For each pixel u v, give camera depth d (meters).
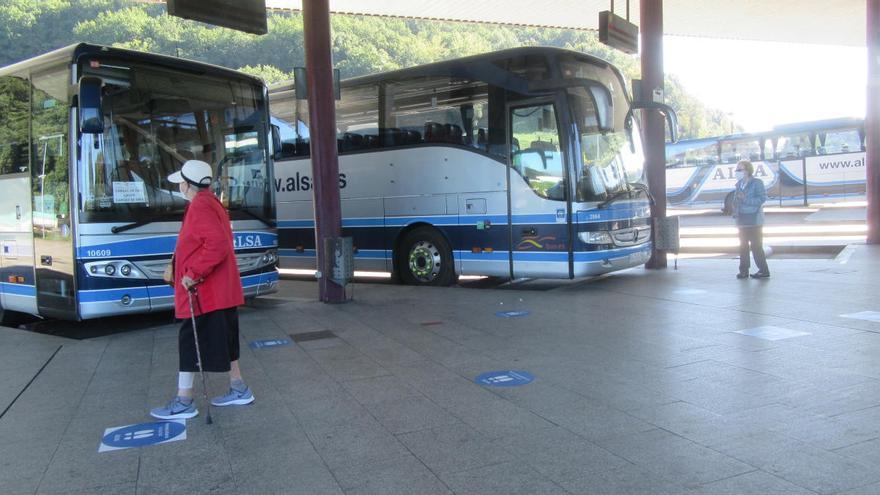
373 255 12.52
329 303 10.09
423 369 6.23
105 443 4.62
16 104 8.79
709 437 4.32
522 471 3.93
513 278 11.42
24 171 8.69
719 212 32.84
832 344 6.48
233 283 5.20
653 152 12.50
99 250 7.96
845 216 24.70
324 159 10.03
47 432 4.87
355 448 4.38
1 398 5.70
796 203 27.91
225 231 5.12
